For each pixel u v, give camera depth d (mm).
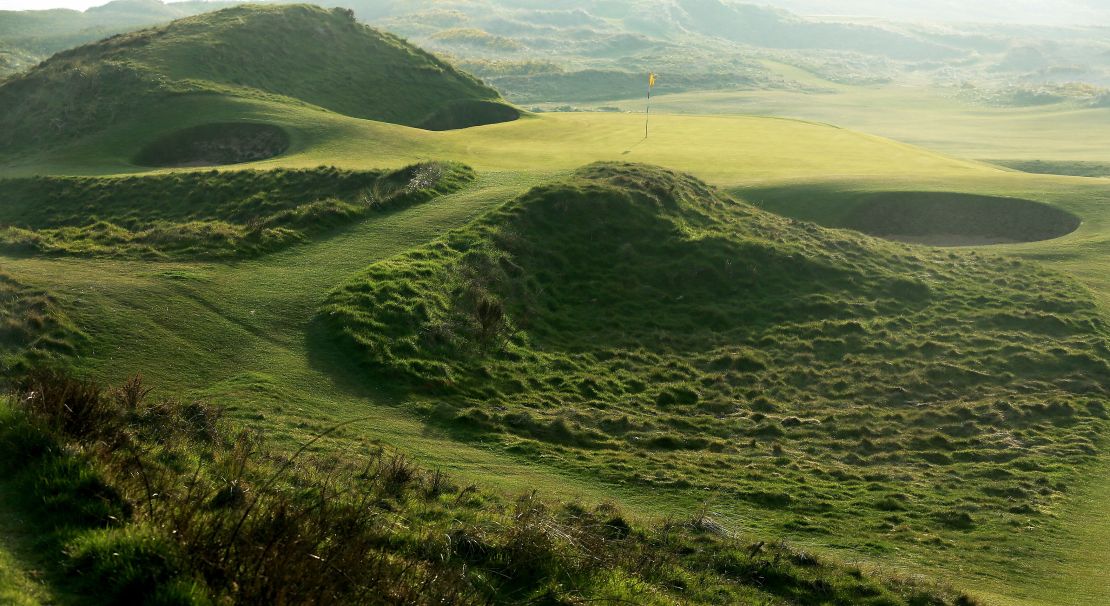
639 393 22047
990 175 43969
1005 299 29562
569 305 27031
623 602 8805
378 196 32469
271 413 16219
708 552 11898
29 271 22016
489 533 9922
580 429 18609
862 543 13992
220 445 12109
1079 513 16203
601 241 30438
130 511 7438
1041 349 25781
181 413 13234
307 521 8133
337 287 23156
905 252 33344
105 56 58969
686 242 30766
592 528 11445
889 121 131750
